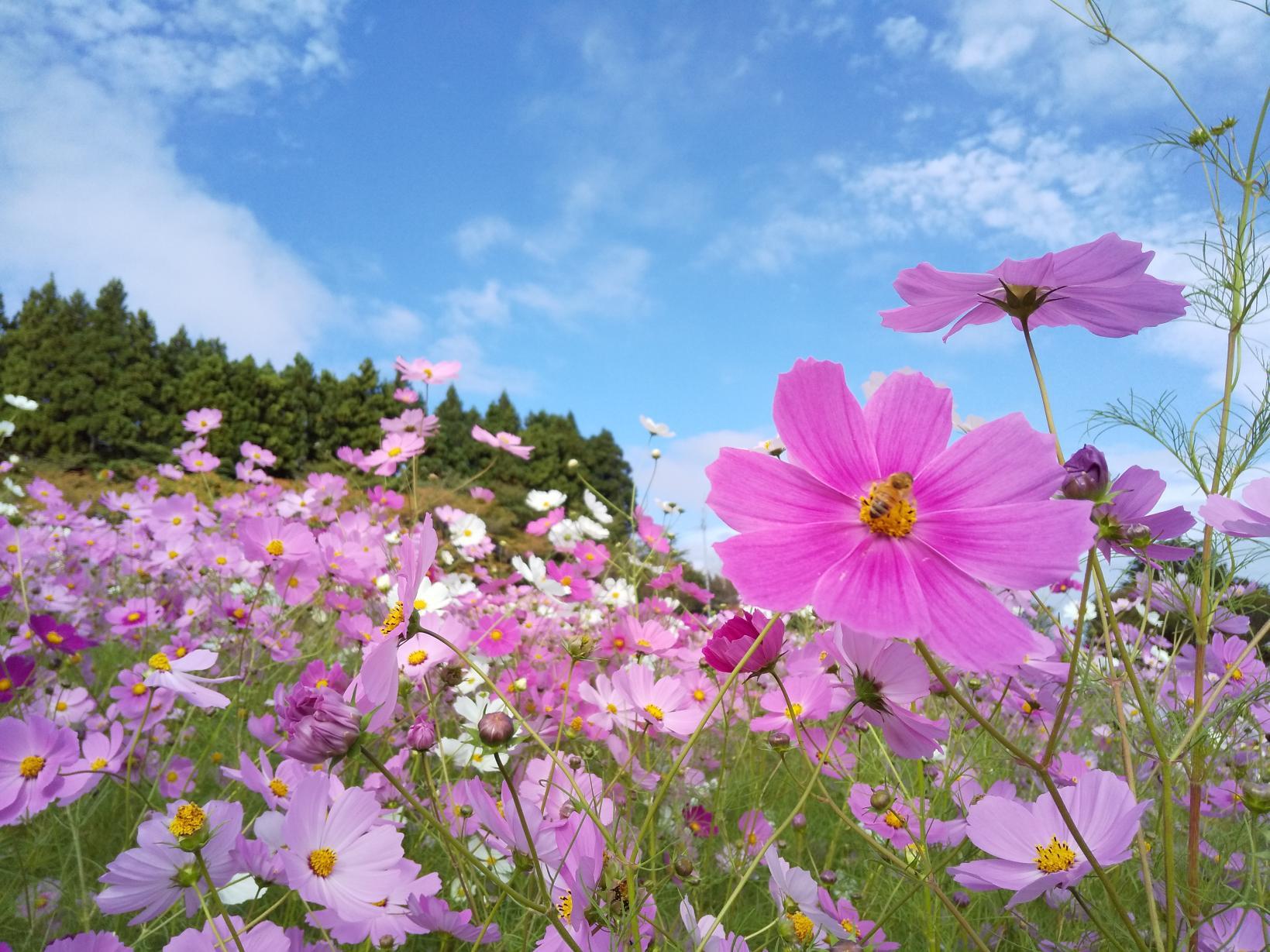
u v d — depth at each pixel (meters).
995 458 0.21
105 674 0.83
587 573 0.81
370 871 0.28
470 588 0.75
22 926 0.41
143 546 1.07
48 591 0.84
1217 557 0.29
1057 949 0.35
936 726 0.27
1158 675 0.50
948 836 0.37
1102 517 0.27
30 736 0.40
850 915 0.35
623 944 0.26
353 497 1.16
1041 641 0.18
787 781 0.56
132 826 0.47
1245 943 0.28
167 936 0.42
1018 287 0.24
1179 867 0.39
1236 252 0.29
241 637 0.71
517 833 0.28
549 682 0.61
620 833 0.33
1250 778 0.42
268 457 1.29
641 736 0.42
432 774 0.50
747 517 0.21
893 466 0.22
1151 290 0.23
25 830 0.48
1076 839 0.21
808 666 0.43
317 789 0.29
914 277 0.24
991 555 0.19
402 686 0.45
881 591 0.19
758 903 0.46
